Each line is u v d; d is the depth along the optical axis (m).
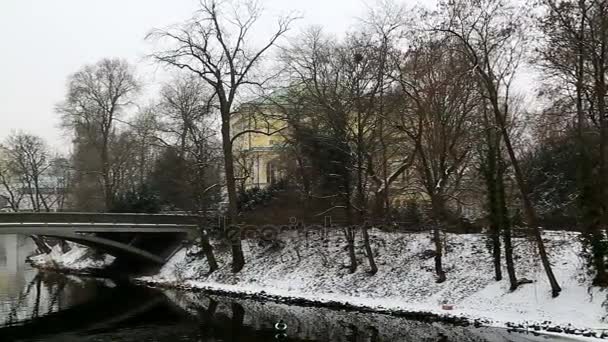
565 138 31.34
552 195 33.28
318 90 35.84
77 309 32.75
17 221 37.47
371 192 37.53
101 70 52.94
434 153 31.59
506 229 26.70
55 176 79.88
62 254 59.16
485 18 26.89
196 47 36.09
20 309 32.88
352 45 36.88
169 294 37.28
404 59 30.39
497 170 28.91
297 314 29.41
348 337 23.97
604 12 22.64
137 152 56.84
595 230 23.58
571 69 24.23
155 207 48.97
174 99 51.22
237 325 27.06
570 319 22.81
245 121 41.84
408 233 35.75
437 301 28.47
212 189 46.06
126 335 25.66
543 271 26.94
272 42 39.53
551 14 23.48
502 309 25.55
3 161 65.44
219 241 43.44
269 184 46.53
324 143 36.53
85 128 54.00
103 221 41.03
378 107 32.88
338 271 35.06
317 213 39.09
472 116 31.31
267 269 38.75
